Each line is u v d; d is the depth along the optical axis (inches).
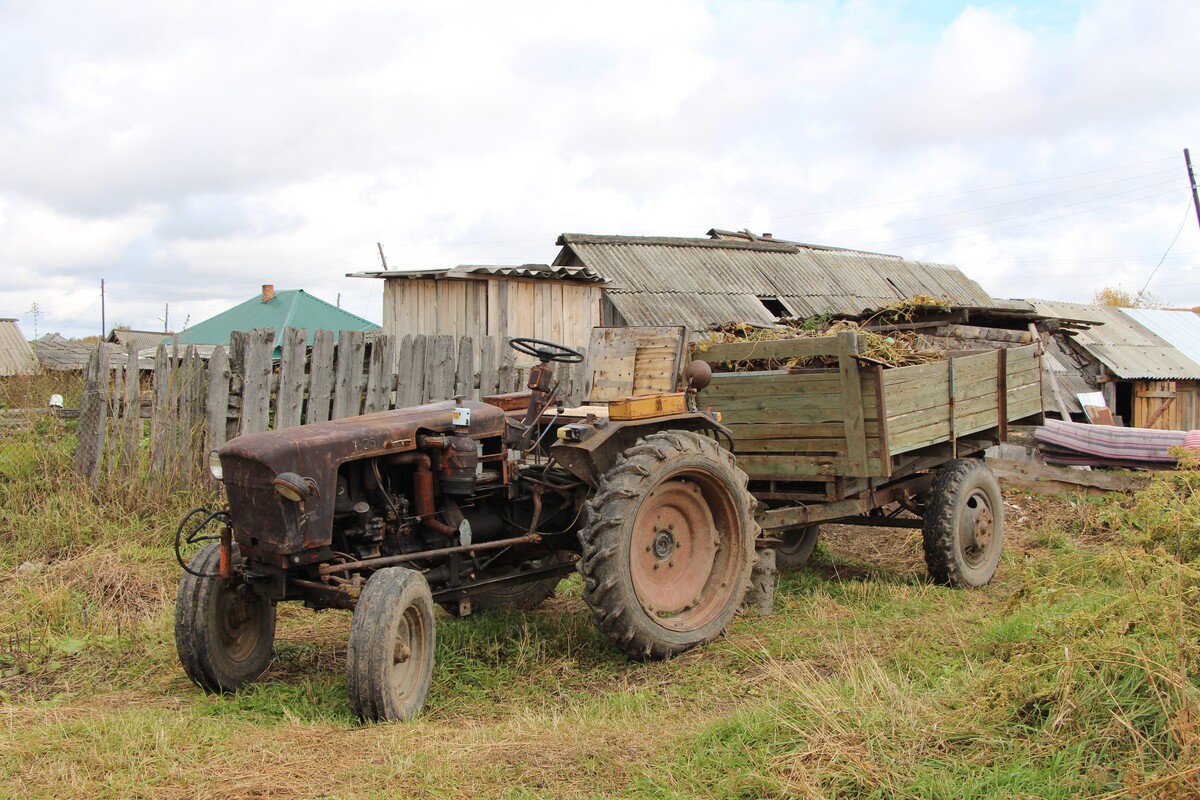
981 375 251.8
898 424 214.7
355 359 291.0
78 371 380.5
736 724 129.0
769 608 213.2
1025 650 141.0
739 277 595.8
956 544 237.6
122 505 261.3
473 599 215.8
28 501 259.8
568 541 196.2
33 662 180.1
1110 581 199.3
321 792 114.8
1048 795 103.8
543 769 120.3
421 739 133.6
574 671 176.4
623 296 509.7
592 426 186.4
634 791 113.5
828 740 118.5
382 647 143.5
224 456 154.6
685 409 202.2
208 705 156.0
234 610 168.1
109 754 124.7
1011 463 354.3
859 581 251.1
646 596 184.4
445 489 173.8
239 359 273.4
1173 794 98.0
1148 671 114.0
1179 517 156.8
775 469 229.9
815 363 228.7
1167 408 694.5
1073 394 607.8
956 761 113.0
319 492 152.5
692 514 197.2
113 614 208.2
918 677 156.8
